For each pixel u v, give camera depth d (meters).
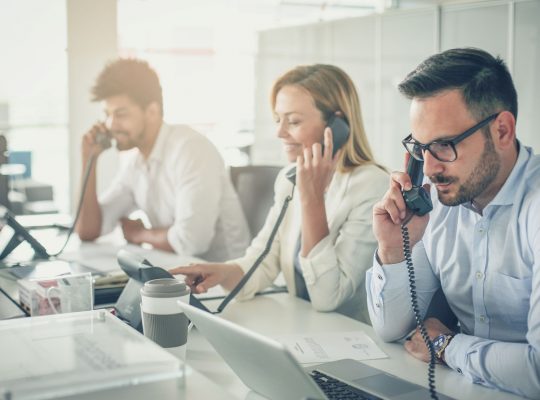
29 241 2.41
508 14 3.32
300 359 1.35
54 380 0.93
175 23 4.23
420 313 1.53
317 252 1.77
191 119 4.32
